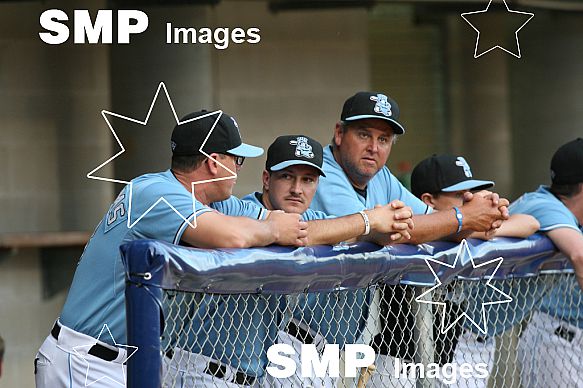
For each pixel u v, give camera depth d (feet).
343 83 109.91
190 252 30.04
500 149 116.88
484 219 38.81
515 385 47.50
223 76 105.19
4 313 100.07
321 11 108.37
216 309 31.96
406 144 114.42
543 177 117.91
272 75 107.14
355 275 34.96
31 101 103.40
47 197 104.17
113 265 35.19
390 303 36.99
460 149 115.75
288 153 40.42
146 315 29.04
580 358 47.75
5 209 103.40
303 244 33.22
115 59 102.58
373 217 35.24
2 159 103.14
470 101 115.55
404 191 47.96
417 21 112.78
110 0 101.14
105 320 35.55
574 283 46.75
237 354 33.71
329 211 43.93
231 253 31.32
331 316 35.81
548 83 117.29
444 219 37.88
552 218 44.04
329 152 45.32
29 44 103.04
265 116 107.04
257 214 40.47
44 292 101.50
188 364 33.01
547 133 117.60
